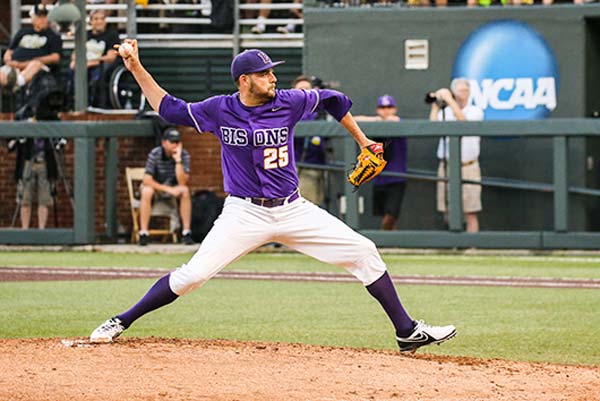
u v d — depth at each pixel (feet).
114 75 175.73
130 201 164.04
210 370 67.77
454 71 163.73
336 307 106.11
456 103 156.76
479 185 155.63
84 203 156.56
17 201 161.68
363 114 165.58
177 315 101.30
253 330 93.20
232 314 101.86
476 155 155.02
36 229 158.20
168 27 194.70
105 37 177.37
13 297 112.06
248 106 72.18
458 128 148.77
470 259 145.59
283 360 71.51
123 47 72.69
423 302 108.99
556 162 147.74
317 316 100.73
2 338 85.30
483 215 158.92
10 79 167.94
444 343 87.66
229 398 60.70
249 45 192.24
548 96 161.68
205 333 91.66
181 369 67.87
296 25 193.47
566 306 106.32
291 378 66.13
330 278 127.75
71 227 162.30
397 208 154.71
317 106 73.46
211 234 73.82
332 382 65.46
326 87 166.09
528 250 149.69
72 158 162.09
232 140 72.28
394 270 134.21
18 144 160.04
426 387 65.10
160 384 63.72
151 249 154.51
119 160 165.07
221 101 72.64
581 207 156.66
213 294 114.73
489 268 136.05
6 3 214.28
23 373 65.87
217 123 72.64
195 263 74.02
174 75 193.67
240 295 114.11
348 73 165.68
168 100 73.15
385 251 152.87
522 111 162.40
